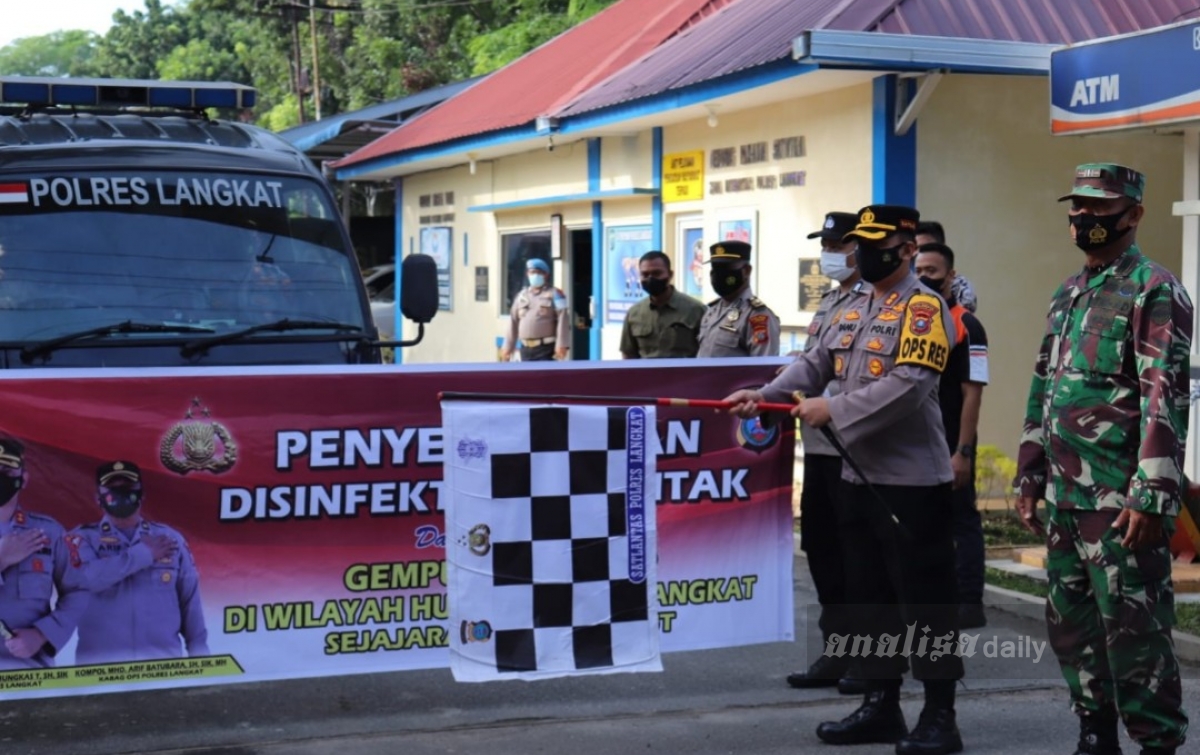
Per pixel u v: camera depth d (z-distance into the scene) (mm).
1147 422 4750
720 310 8156
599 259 15633
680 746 5781
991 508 10789
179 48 51656
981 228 11234
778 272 12320
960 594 7164
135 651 5551
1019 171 11289
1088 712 5270
